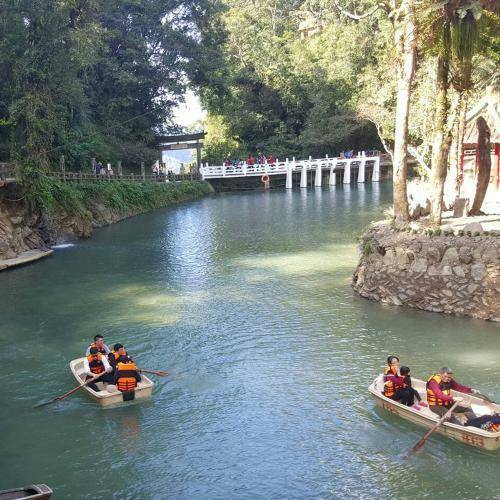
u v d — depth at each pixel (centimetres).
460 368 1307
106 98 5353
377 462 970
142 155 5362
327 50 6888
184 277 2277
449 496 877
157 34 5359
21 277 2350
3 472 980
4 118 3341
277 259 2528
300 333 1580
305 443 1038
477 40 1750
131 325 1702
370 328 1588
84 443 1062
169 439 1067
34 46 3156
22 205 2961
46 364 1434
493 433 962
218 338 1570
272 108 7269
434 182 1903
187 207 4831
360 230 3152
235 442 1050
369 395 1205
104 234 3494
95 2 3588
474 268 1625
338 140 6594
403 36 1961
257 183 6531
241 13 7425
